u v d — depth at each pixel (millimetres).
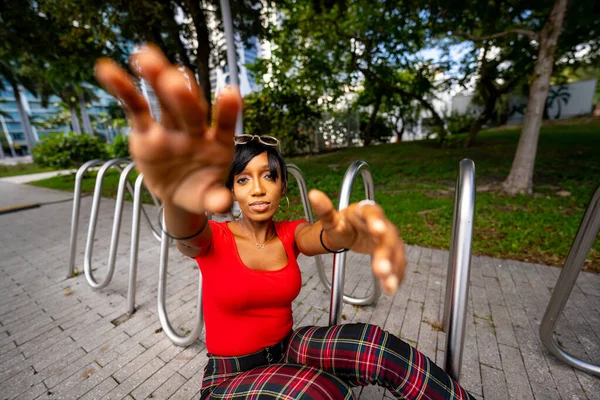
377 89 13477
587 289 2701
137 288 3047
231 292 1025
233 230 1123
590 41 7223
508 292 2701
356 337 1029
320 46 11328
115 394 1841
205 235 893
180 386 1880
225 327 1094
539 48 5191
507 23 6902
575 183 5977
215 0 6992
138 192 2549
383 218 564
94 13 5207
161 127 474
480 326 2277
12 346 2291
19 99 34000
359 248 685
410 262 3352
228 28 4961
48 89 24094
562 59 8531
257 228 1088
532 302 2547
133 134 473
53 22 6441
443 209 4980
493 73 10680
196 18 6750
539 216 4363
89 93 29547
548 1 5211
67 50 7195
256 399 916
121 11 5484
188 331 2363
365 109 20031
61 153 11406
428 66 11656
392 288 474
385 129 20734
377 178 7758
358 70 11281
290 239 1137
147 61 422
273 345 1140
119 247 4207
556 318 1795
